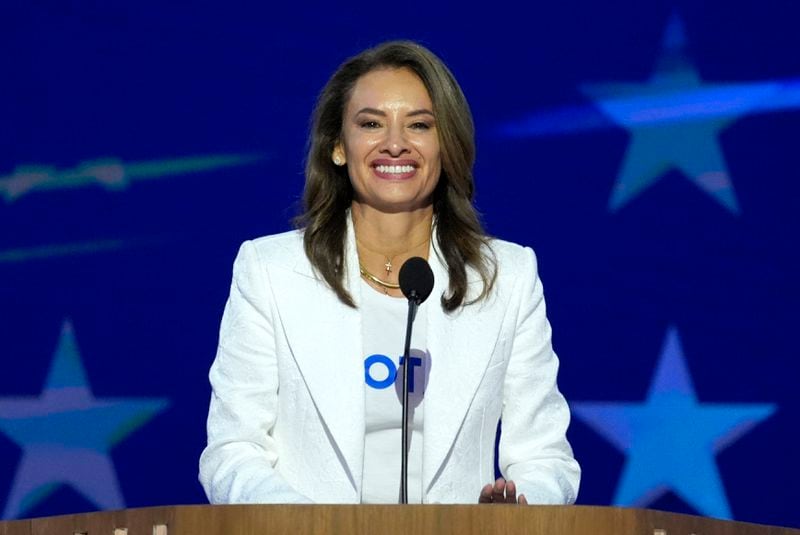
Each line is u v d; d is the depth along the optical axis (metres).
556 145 18.17
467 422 12.59
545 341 13.20
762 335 17.98
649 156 18.16
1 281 17.86
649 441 17.91
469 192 13.31
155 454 17.81
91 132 18.03
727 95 18.17
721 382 17.95
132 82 18.11
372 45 18.22
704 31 18.19
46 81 18.06
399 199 12.78
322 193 13.29
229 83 18.16
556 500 12.02
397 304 12.87
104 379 17.86
